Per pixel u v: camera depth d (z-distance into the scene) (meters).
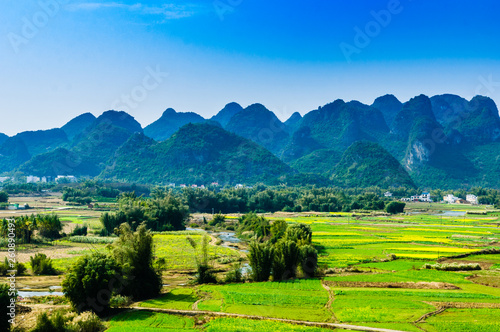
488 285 68.62
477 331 46.84
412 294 62.59
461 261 90.00
